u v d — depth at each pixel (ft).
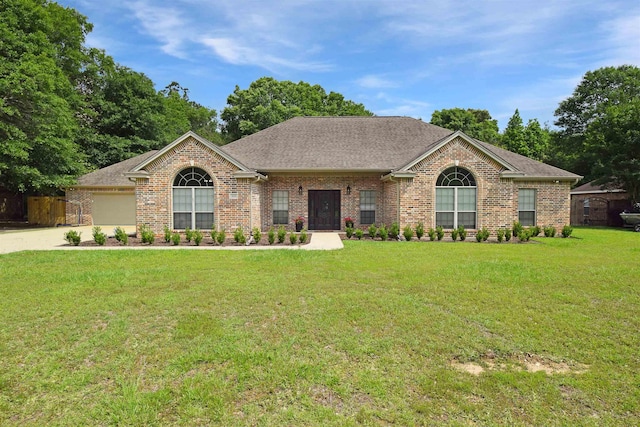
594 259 33.83
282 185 60.49
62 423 10.43
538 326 16.97
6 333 16.24
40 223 82.38
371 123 71.67
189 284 24.23
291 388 12.01
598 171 85.66
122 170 82.28
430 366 13.41
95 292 22.35
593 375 12.76
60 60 97.91
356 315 18.24
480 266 30.09
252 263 31.86
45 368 13.32
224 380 12.50
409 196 52.90
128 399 11.37
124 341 15.46
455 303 20.20
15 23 70.95
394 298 20.97
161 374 12.91
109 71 110.42
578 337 15.84
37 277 26.35
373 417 10.57
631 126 79.82
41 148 73.82
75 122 89.76
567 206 61.52
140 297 21.26
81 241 49.26
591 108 114.62
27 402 11.40
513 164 63.16
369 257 34.86
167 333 16.25
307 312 18.74
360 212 60.75
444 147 53.01
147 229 51.62
